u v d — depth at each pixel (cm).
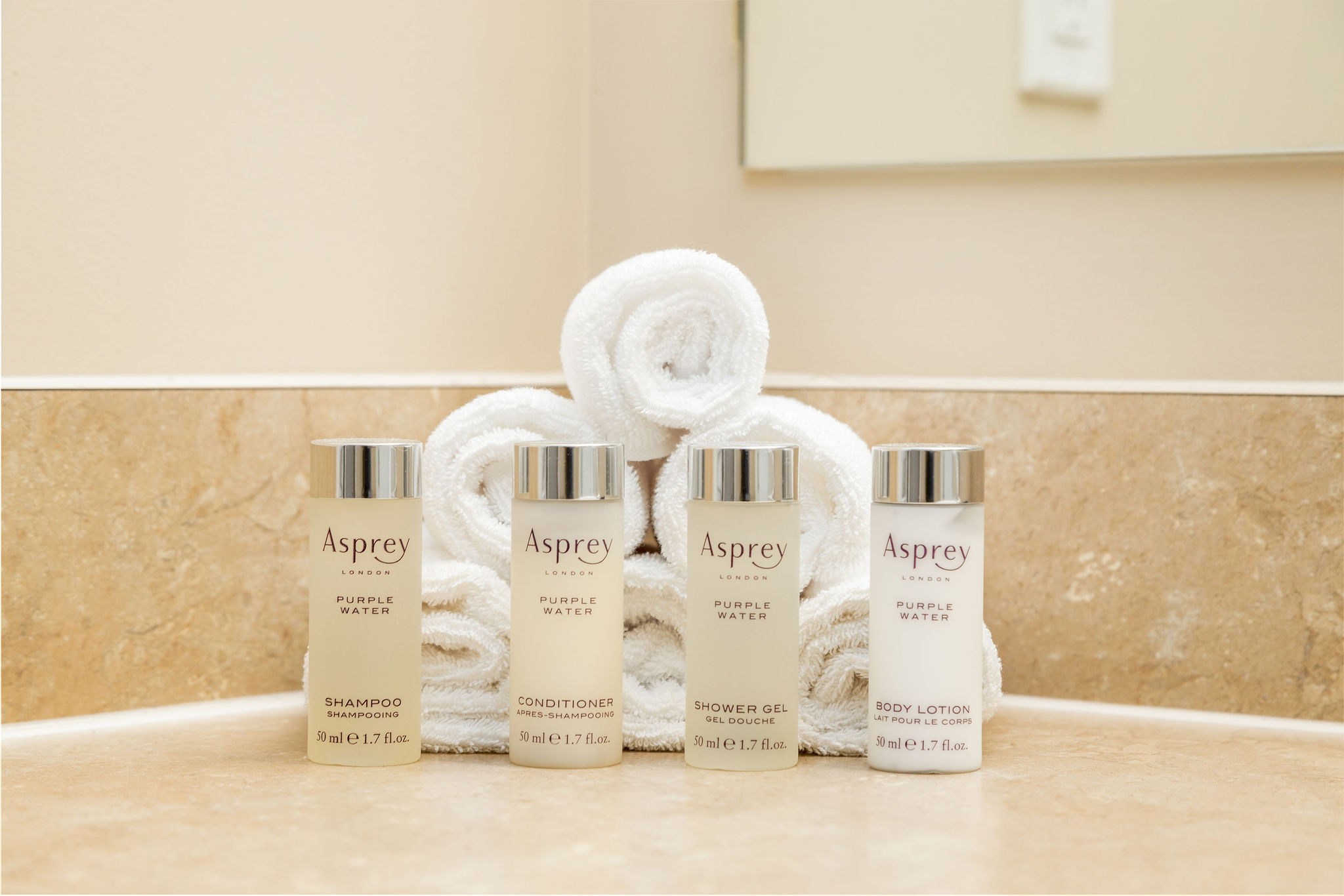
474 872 60
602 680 80
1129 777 79
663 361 87
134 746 86
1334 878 60
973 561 79
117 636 91
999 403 102
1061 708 100
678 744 85
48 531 87
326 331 101
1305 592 94
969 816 70
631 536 87
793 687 80
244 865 61
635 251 118
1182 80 97
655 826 67
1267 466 95
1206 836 67
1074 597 100
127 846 64
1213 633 96
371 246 104
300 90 99
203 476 94
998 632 102
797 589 80
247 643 97
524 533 80
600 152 119
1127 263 100
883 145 106
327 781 76
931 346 106
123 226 90
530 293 115
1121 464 98
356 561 80
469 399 108
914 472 79
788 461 79
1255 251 96
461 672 85
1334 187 94
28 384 86
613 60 118
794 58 109
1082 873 60
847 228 109
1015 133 102
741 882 59
